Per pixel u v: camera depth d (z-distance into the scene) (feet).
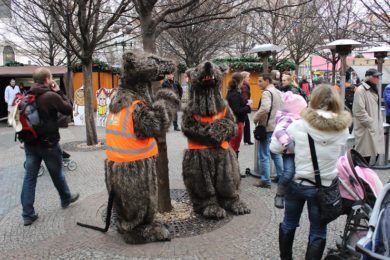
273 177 23.21
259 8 20.12
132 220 14.32
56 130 17.19
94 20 36.55
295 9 51.21
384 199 9.66
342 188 12.05
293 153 11.68
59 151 17.58
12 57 89.56
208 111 16.06
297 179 11.55
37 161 16.96
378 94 25.00
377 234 9.35
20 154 33.06
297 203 11.95
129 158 13.69
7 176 25.44
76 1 28.86
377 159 26.71
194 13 29.78
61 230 15.88
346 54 24.72
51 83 17.31
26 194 16.53
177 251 13.76
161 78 14.38
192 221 16.43
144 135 13.51
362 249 9.28
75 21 40.70
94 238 14.99
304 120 11.16
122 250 13.92
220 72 16.12
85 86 35.27
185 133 16.58
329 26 53.01
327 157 11.05
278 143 11.62
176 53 69.26
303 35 62.75
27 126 16.33
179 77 65.77
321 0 58.34
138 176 13.74
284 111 12.77
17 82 58.29
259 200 19.27
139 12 18.38
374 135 24.77
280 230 12.44
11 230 16.05
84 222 16.62
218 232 15.34
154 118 13.23
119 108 13.80
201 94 16.07
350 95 40.57
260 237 14.88
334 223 16.19
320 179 11.15
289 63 67.21
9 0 35.12
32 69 55.72
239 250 13.84
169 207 17.44
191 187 16.96
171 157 30.01
